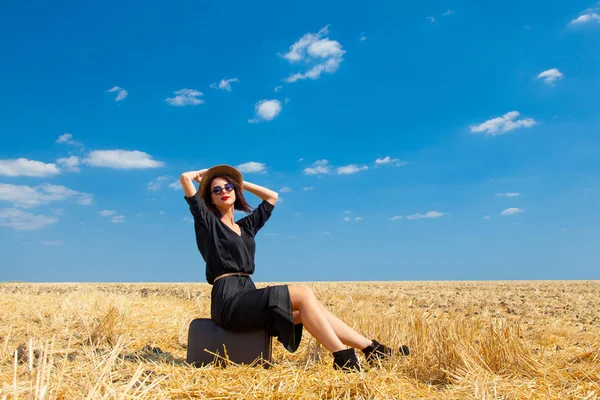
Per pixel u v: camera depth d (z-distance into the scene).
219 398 3.63
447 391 3.90
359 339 5.02
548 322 9.55
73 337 6.80
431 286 32.25
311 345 5.69
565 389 4.09
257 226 5.70
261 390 3.80
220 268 5.17
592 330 8.65
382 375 4.14
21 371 4.47
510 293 20.95
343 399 3.69
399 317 6.74
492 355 4.75
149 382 4.04
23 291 19.61
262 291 4.88
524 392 3.92
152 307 10.95
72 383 3.61
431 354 4.94
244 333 4.99
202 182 5.56
